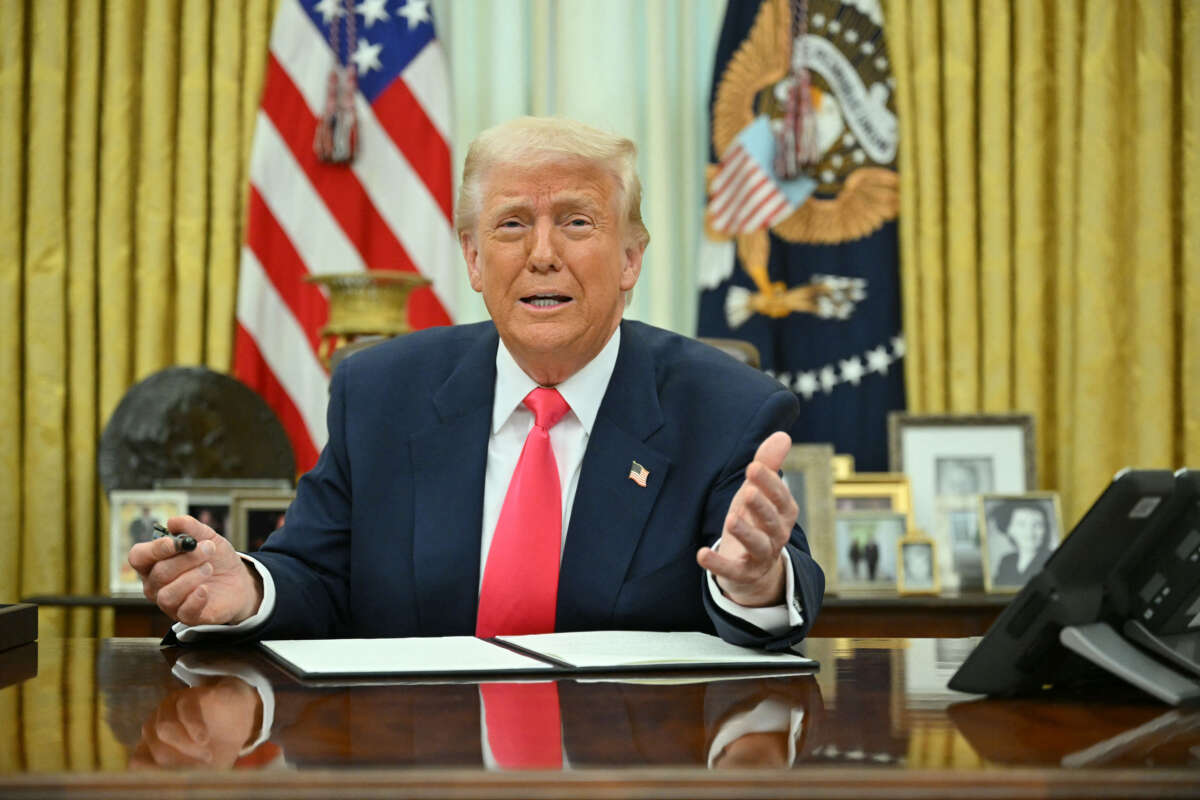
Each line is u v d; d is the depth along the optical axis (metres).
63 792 0.66
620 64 3.79
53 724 0.84
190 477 3.45
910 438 3.41
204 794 0.66
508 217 1.46
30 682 1.05
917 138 3.59
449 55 3.86
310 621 1.41
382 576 1.47
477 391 1.55
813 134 3.59
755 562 1.12
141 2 3.74
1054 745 0.76
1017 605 0.94
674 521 1.44
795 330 3.65
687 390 1.53
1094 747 0.75
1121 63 3.52
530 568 1.42
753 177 3.64
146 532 3.25
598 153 1.48
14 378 3.67
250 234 3.67
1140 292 3.46
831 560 3.11
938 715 0.88
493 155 1.49
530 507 1.45
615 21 3.79
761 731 0.81
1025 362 3.53
